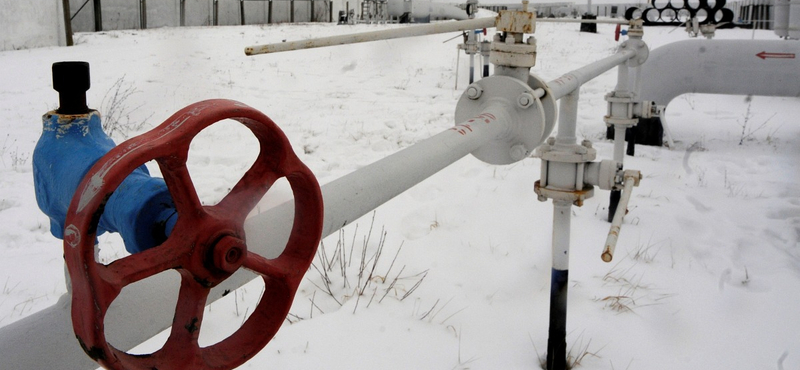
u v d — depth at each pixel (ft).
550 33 80.28
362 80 41.57
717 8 22.36
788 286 11.49
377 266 11.81
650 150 23.12
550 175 7.97
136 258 2.19
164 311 2.83
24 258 12.21
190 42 57.72
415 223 14.29
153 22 80.48
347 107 31.22
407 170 4.13
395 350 8.91
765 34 54.03
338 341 9.05
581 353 9.16
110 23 74.38
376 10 93.76
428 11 92.73
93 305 1.98
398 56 52.47
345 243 12.80
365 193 3.71
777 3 24.20
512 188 16.97
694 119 29.19
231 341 2.58
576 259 12.50
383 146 22.99
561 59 54.34
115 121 25.34
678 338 9.68
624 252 12.91
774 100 33.81
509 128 6.39
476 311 10.21
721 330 9.93
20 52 46.29
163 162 2.18
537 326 9.80
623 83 15.51
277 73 42.37
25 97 30.35
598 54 58.23
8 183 17.13
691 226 14.74
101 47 51.57
